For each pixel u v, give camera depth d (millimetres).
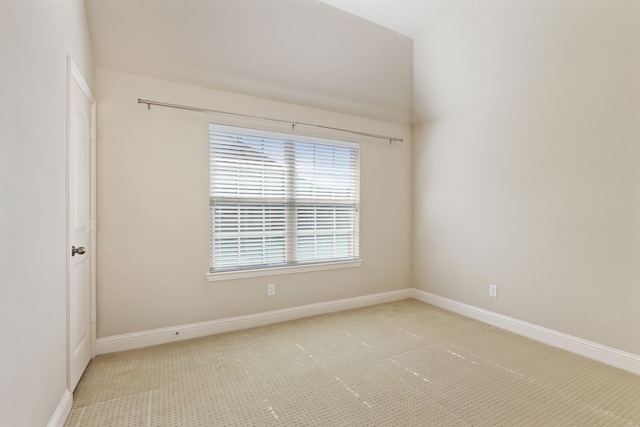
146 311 2498
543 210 2617
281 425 1580
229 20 2354
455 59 2904
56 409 1502
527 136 2723
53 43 1471
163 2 2150
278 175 3113
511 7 2285
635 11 1917
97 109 2314
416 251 3896
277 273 3057
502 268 2938
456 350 2463
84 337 2074
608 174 2229
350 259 3545
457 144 3367
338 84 3125
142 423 1583
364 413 1683
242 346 2508
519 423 1606
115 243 2385
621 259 2174
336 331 2842
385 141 3758
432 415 1668
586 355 2346
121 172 2400
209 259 2754
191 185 2654
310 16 2490
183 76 2584
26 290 1190
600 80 2250
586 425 1591
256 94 2922
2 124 1024
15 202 1110
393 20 2662
